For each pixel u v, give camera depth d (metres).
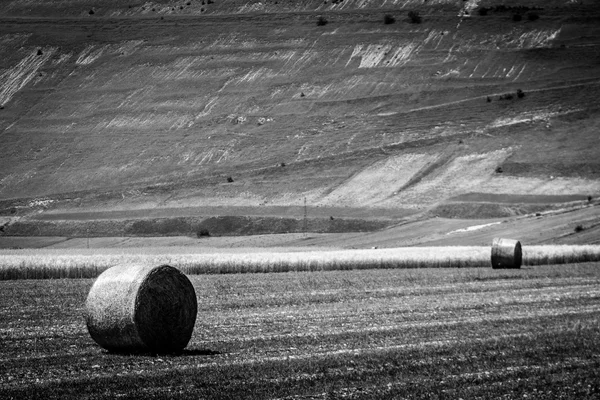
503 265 87.44
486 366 33.16
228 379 29.89
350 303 53.78
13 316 46.56
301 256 91.62
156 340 35.47
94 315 35.34
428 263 91.12
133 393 27.66
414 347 36.47
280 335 39.66
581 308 50.94
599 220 155.62
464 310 49.72
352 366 32.50
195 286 65.88
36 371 30.91
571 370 33.03
